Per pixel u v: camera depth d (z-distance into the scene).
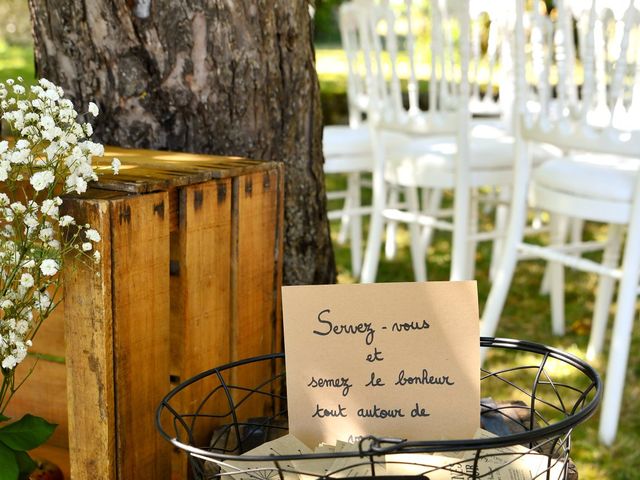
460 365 1.00
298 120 1.56
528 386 2.37
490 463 0.96
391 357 1.00
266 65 1.47
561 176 2.06
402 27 7.28
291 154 1.56
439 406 1.00
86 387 1.03
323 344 1.00
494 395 2.29
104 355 1.00
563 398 2.29
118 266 1.00
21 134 0.99
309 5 1.56
